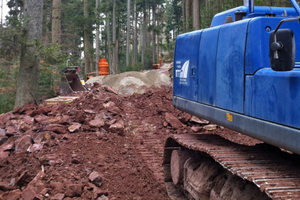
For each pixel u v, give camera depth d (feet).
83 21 89.20
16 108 32.40
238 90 12.41
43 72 42.65
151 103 36.94
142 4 188.75
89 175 18.80
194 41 16.80
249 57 11.64
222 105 13.75
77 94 41.52
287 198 8.27
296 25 11.77
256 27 11.46
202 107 15.69
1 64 36.27
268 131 10.45
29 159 20.67
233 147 14.11
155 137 28.71
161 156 24.27
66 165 20.08
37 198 15.46
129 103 37.47
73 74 44.86
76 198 16.14
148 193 18.20
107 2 142.51
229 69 13.09
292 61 8.82
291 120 9.34
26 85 35.78
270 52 9.43
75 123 27.66
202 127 31.04
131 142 26.84
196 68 16.49
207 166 15.19
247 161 11.71
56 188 16.71
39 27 36.14
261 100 10.87
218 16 17.26
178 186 18.63
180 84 18.76
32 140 23.75
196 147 14.56
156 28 167.53
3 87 41.52
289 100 9.43
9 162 20.59
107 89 40.93
